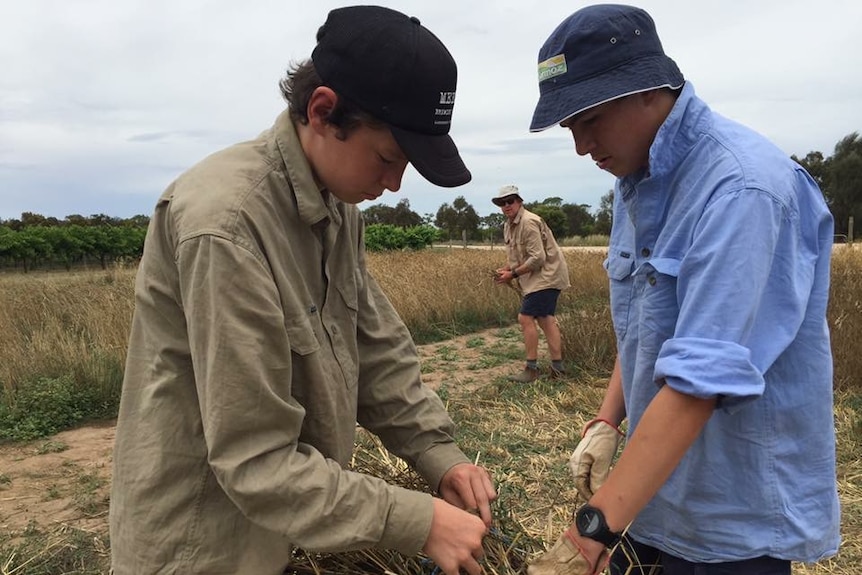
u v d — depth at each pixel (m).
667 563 1.78
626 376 1.76
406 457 1.94
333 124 1.41
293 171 1.48
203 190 1.40
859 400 5.52
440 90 1.41
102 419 6.08
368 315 1.90
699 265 1.40
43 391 6.08
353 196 1.53
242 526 1.52
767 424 1.55
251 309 1.33
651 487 1.41
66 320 9.30
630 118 1.52
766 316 1.43
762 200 1.38
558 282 6.70
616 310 1.77
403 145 1.40
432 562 1.80
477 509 1.82
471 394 6.37
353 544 1.40
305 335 1.48
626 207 1.73
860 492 3.93
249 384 1.33
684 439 1.37
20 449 5.33
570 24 1.50
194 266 1.34
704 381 1.31
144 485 1.49
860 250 17.45
